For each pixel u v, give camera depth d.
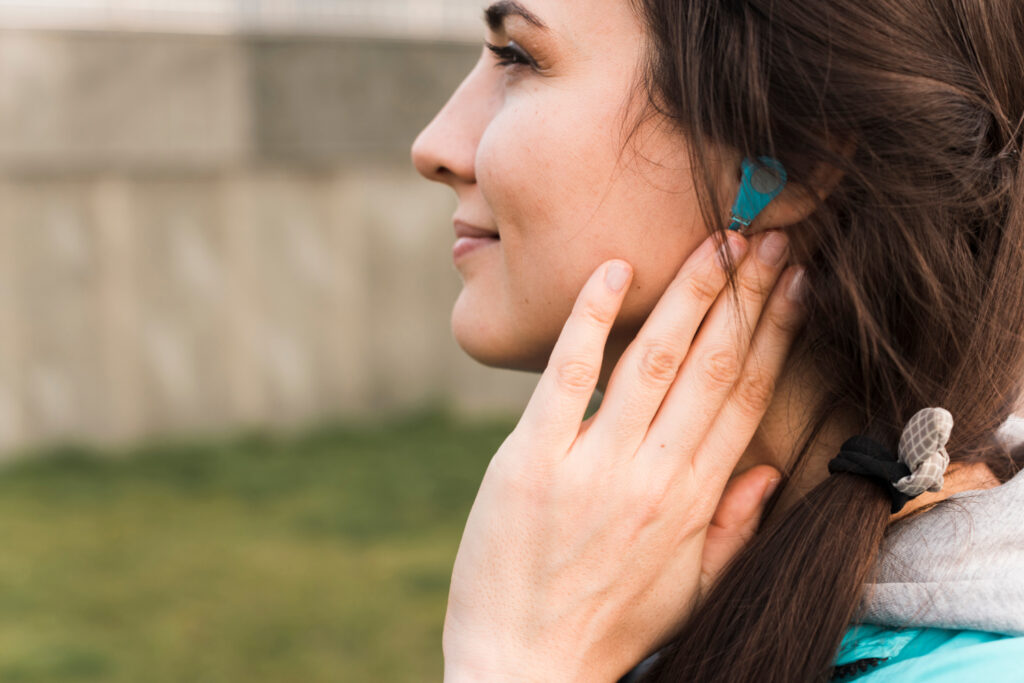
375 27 5.38
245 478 4.86
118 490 4.73
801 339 0.96
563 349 0.97
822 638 0.87
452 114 1.10
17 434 5.06
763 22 0.87
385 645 3.31
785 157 0.88
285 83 5.27
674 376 0.96
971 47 0.88
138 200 5.12
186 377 5.29
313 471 4.95
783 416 1.00
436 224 5.62
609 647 0.98
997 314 0.90
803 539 0.90
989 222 0.90
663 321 0.95
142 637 3.37
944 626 0.85
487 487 0.99
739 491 1.00
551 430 0.97
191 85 5.14
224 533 4.23
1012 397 0.93
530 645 0.96
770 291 0.95
